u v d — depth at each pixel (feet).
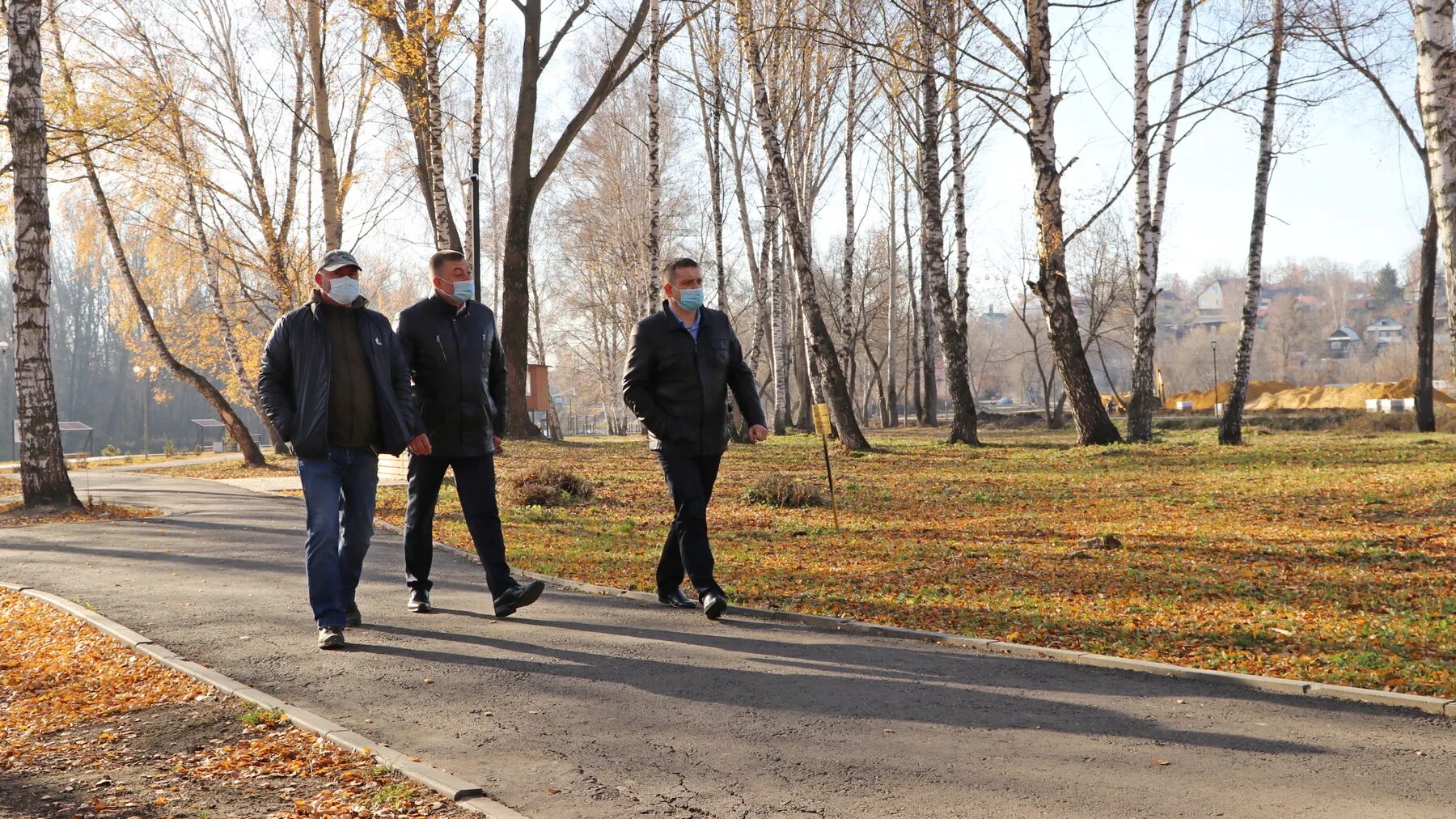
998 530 36.09
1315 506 38.96
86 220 98.17
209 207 90.68
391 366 20.68
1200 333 381.60
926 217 80.69
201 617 22.29
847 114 115.65
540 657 18.47
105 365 317.22
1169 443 76.69
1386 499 39.14
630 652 18.79
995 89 55.83
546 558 31.07
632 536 36.94
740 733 14.10
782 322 122.01
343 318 20.39
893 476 57.00
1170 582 25.44
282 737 14.28
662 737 13.99
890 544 33.35
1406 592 23.36
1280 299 412.77
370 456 20.89
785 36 80.74
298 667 18.01
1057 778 12.16
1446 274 29.53
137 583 26.84
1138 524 36.73
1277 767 12.37
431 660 18.39
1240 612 21.81
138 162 80.89
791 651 18.88
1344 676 16.29
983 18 62.75
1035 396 371.76
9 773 13.20
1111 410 200.03
